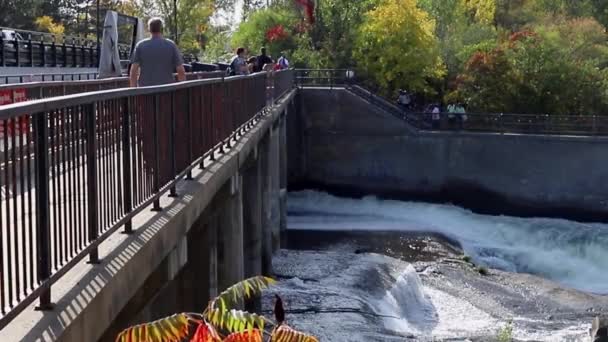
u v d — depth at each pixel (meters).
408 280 26.16
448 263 30.03
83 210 6.45
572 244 33.53
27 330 5.11
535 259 32.44
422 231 34.81
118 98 7.40
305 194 41.53
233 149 14.66
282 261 27.97
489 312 25.16
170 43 11.46
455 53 52.78
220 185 12.19
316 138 42.25
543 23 65.69
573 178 38.56
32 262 5.30
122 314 7.36
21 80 23.17
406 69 48.28
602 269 31.97
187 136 10.80
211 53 71.12
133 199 8.01
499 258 32.38
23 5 65.38
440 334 22.02
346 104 41.78
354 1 52.53
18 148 5.23
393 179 41.41
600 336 21.67
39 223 5.42
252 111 19.98
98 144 6.91
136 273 6.99
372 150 41.66
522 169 39.31
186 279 13.83
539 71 45.31
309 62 51.34
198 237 14.12
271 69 26.73
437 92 50.88
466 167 40.25
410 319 24.03
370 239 33.41
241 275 16.08
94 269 6.41
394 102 45.00
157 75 11.38
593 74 46.69
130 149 7.89
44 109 5.40
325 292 22.98
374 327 20.58
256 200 23.77
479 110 45.50
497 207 39.78
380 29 48.28
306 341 4.85
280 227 33.19
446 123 40.88
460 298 26.09
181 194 9.88
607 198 38.03
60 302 5.64
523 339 22.22
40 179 5.41
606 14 76.12
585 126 39.12
